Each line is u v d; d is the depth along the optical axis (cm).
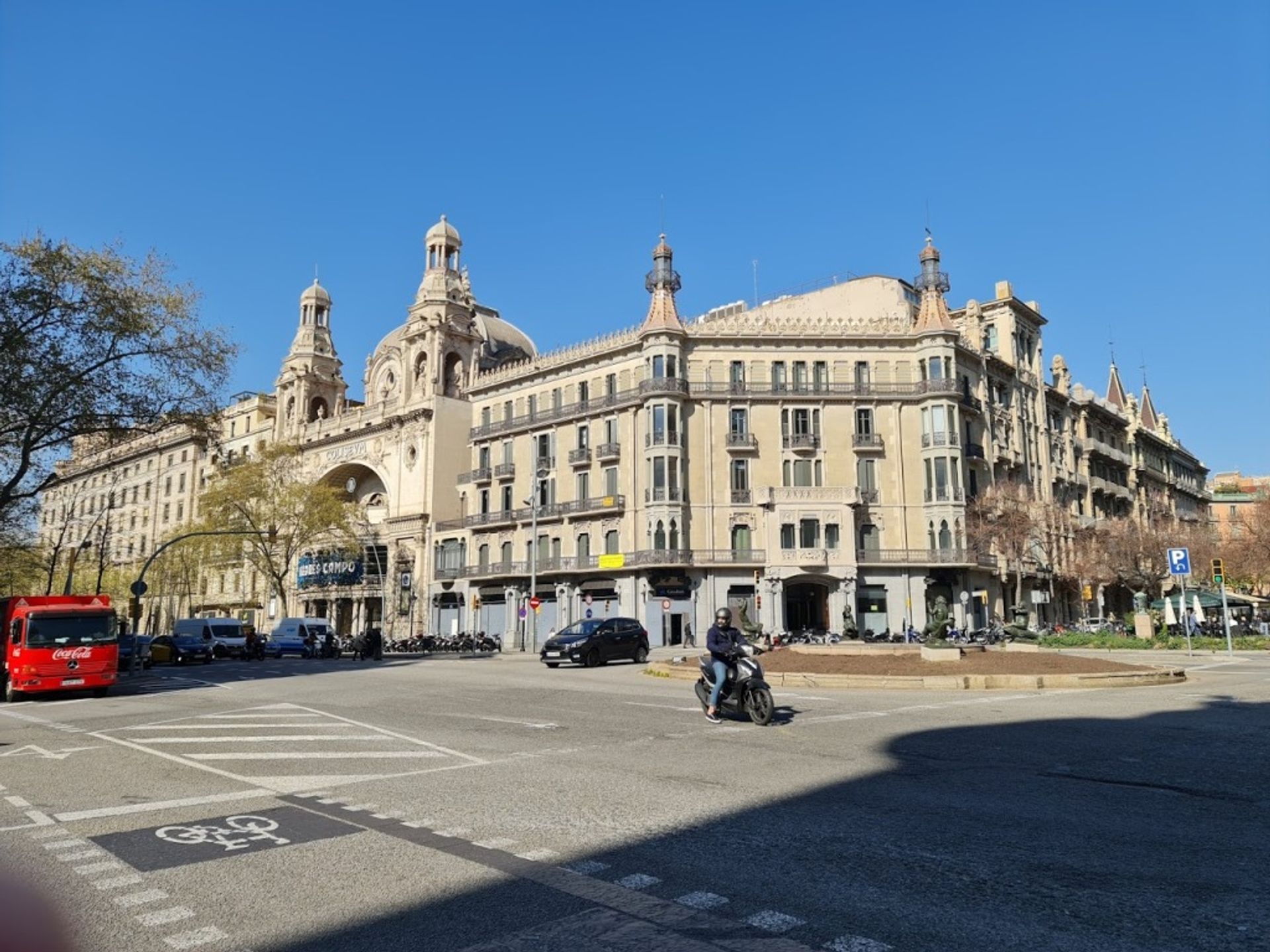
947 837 707
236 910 561
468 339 7231
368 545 7150
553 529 6056
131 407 2991
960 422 5847
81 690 2464
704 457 5650
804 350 5838
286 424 8394
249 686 2459
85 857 687
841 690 2003
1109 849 668
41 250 2767
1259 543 6206
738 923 522
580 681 2427
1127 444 8931
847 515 5459
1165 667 2227
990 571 5816
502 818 793
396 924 531
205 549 6875
